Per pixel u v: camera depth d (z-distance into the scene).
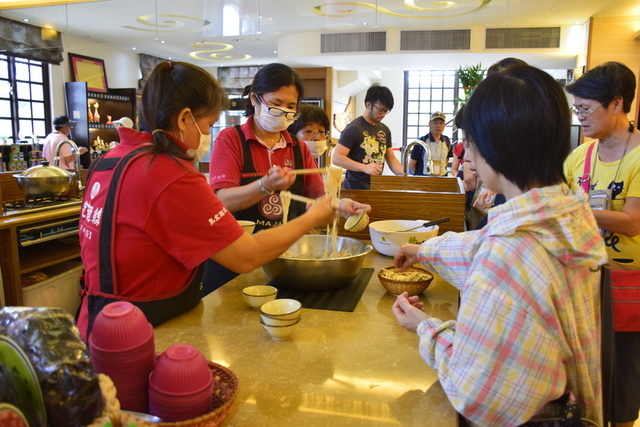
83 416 0.62
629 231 1.70
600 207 1.80
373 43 7.06
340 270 1.53
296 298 1.52
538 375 0.77
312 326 1.30
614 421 1.05
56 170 3.27
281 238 1.26
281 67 1.91
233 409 0.90
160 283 1.23
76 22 6.43
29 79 7.67
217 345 1.17
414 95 11.91
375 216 2.32
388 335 1.24
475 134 0.85
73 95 8.02
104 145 8.54
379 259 2.02
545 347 0.77
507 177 0.84
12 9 5.64
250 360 1.09
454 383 0.80
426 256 1.15
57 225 3.18
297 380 1.01
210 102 1.19
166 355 0.79
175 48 8.60
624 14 6.20
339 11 6.07
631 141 1.79
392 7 5.89
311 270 1.50
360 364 1.08
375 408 0.91
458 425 0.89
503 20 6.52
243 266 1.19
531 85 0.81
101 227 1.17
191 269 1.21
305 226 1.33
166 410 0.76
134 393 0.80
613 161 1.83
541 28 6.70
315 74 8.78
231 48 8.42
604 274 1.02
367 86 11.41
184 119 1.17
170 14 6.08
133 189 1.13
